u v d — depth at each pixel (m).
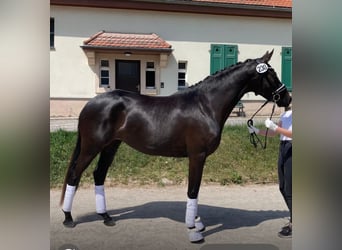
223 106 3.67
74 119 10.17
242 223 4.14
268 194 5.40
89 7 11.09
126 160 6.33
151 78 12.02
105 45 10.81
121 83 11.89
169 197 5.16
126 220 4.16
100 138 3.73
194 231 3.56
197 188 3.58
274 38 12.18
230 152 6.85
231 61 12.09
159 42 11.32
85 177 5.78
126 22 11.40
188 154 3.66
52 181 5.55
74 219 4.14
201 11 11.72
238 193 5.44
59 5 10.88
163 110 3.71
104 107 3.74
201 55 11.98
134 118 3.72
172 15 11.67
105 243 3.49
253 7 11.75
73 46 11.09
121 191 5.41
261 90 3.75
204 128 3.57
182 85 12.12
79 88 11.22
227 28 12.00
